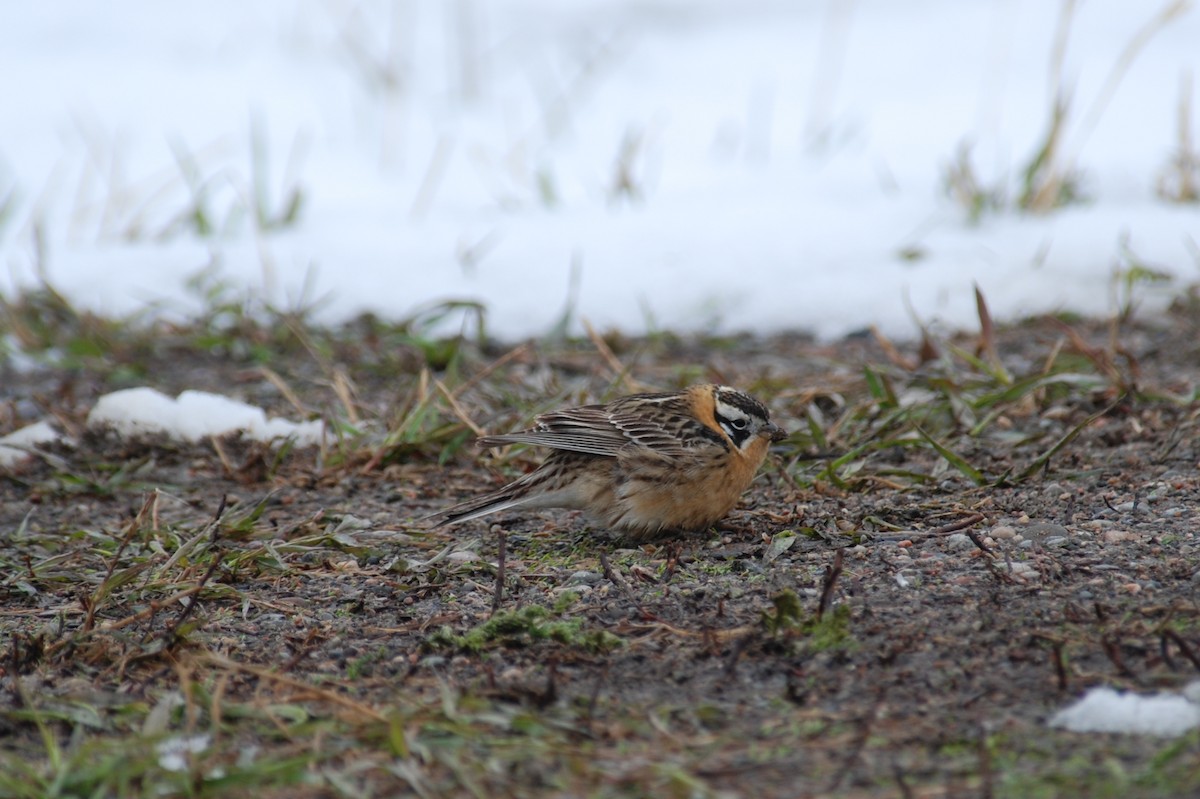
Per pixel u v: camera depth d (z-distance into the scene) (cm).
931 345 1348
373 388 1403
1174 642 723
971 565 870
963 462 1031
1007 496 1001
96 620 866
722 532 997
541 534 1024
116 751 664
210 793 631
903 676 723
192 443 1232
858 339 1505
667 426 984
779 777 628
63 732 712
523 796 620
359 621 852
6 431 1305
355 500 1108
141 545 1000
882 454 1123
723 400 1006
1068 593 813
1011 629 768
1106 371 1205
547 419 1021
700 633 795
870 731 667
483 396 1302
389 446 1176
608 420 998
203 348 1553
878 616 798
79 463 1204
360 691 747
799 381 1342
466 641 789
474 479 1146
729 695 716
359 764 650
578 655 774
